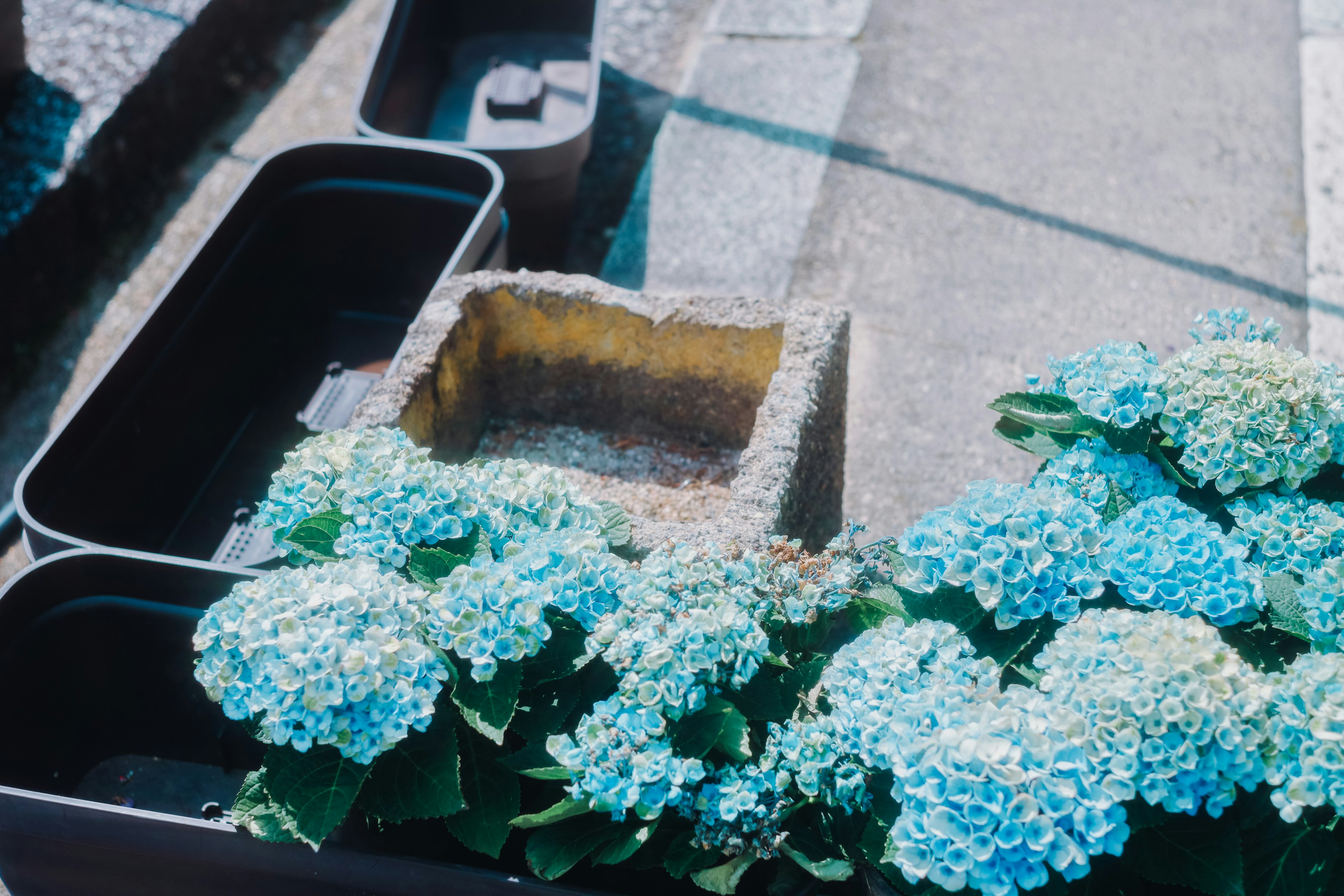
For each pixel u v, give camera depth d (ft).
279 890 5.08
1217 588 4.73
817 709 5.05
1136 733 4.14
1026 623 4.97
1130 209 12.01
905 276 11.29
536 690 5.04
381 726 4.46
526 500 5.46
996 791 3.94
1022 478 9.50
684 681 4.51
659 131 13.20
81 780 6.82
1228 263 11.44
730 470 8.19
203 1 13.14
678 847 4.68
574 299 7.62
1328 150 12.72
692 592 4.89
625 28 14.70
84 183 11.44
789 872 4.75
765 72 13.82
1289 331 10.84
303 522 5.30
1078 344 10.66
